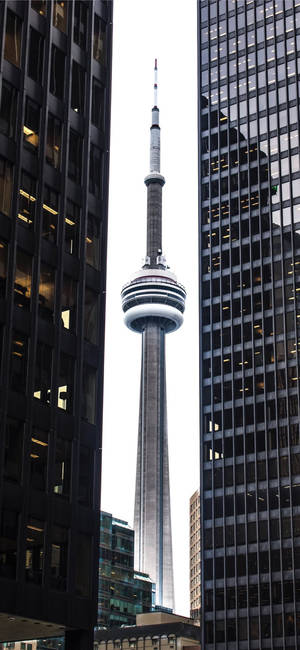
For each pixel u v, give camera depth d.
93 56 72.81
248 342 146.62
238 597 134.62
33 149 63.41
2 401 55.59
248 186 155.00
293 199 149.75
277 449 139.00
